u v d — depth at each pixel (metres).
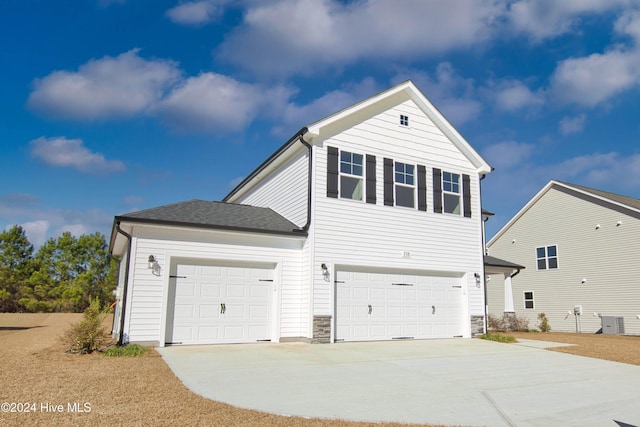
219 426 4.83
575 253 24.61
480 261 16.41
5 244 37.19
